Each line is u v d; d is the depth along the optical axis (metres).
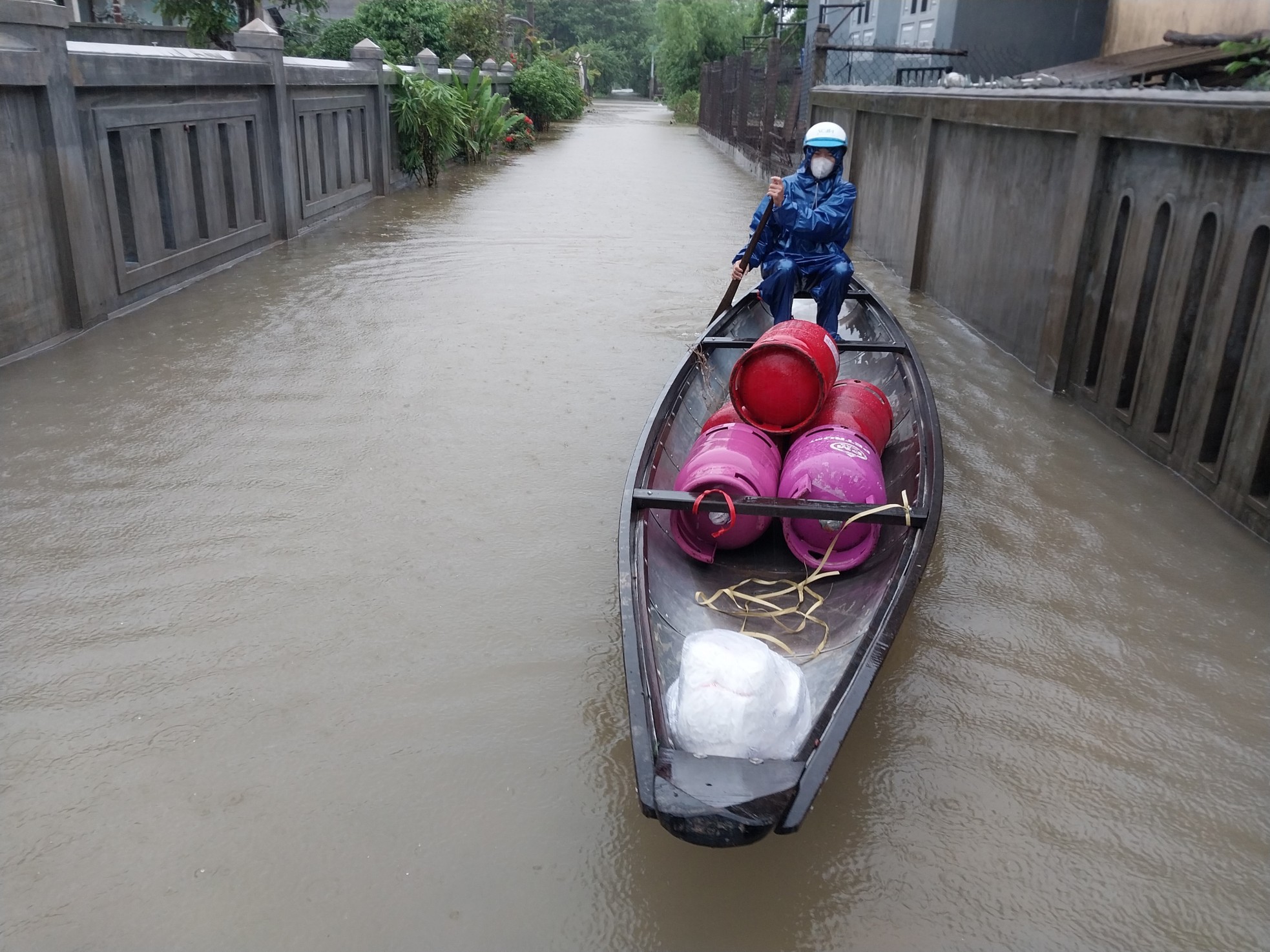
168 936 2.50
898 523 3.50
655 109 48.81
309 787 2.97
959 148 8.33
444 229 11.90
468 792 2.96
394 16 23.75
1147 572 4.22
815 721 2.57
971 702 3.40
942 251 8.79
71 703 3.30
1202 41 9.58
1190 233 4.96
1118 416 5.70
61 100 6.57
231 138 9.48
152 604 3.85
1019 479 5.09
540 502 4.73
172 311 7.80
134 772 3.01
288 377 6.36
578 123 34.31
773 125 17.73
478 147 19.12
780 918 2.58
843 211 6.33
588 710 3.32
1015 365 7.02
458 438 5.45
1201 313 4.89
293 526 4.46
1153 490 4.98
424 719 3.26
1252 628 3.85
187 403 5.85
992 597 4.02
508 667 3.52
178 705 3.30
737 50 41.62
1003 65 13.22
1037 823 2.90
